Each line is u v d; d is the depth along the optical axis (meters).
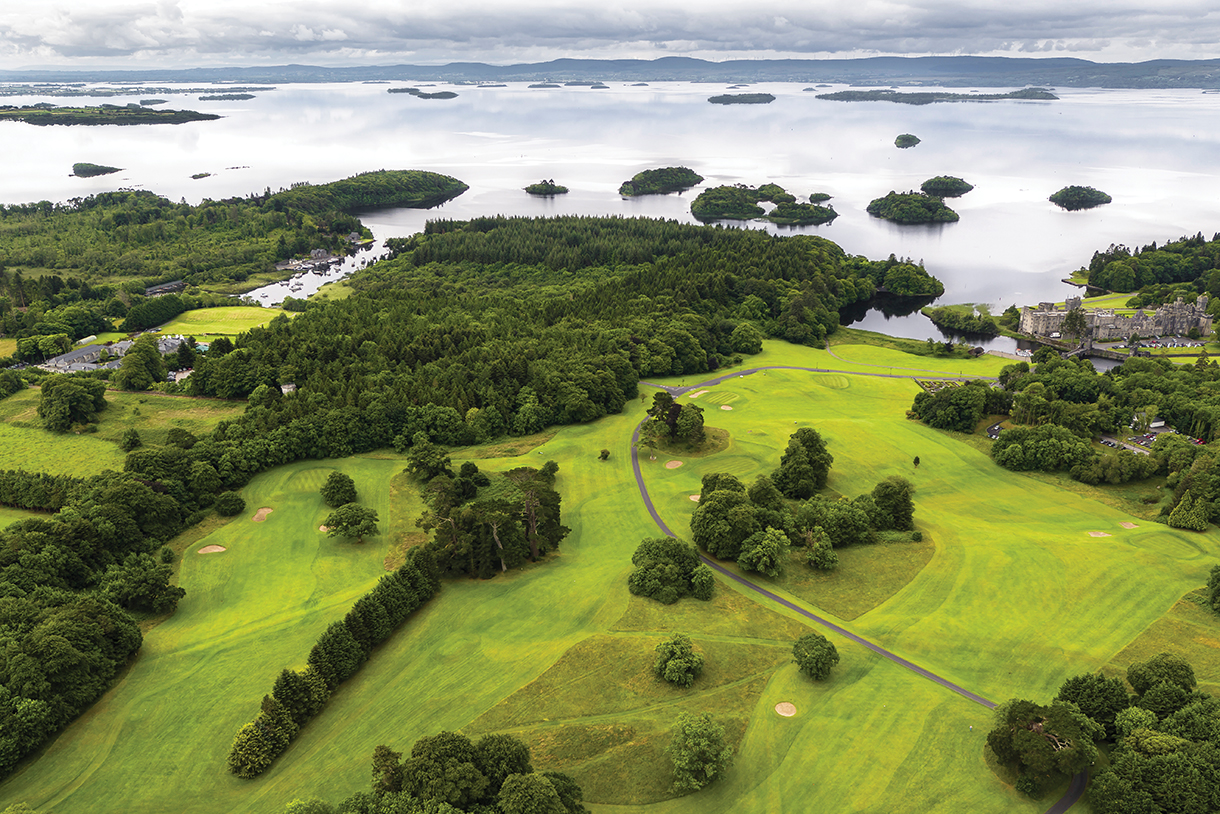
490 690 104.44
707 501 145.88
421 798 78.25
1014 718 89.50
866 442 199.75
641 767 90.50
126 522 139.12
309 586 131.38
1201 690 100.81
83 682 100.44
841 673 107.62
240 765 90.06
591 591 128.25
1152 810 79.31
